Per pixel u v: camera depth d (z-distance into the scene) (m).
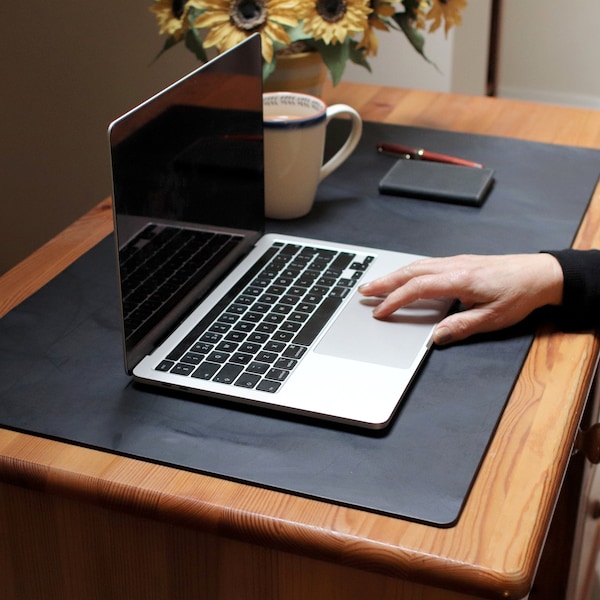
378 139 1.27
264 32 1.10
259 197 0.99
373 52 1.21
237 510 0.65
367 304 0.87
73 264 0.98
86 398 0.76
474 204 1.08
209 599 0.72
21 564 0.77
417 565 0.61
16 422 0.73
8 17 1.29
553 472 0.68
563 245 1.00
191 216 0.84
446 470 0.67
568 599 1.23
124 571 0.73
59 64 1.40
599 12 3.27
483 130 1.30
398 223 1.05
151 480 0.68
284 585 0.68
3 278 0.95
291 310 0.86
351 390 0.75
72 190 1.51
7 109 1.34
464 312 0.84
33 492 0.72
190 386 0.75
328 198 1.12
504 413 0.74
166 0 1.19
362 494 0.65
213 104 0.87
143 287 0.77
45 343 0.84
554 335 0.85
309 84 1.23
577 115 1.35
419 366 0.79
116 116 1.55
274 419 0.73
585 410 1.15
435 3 1.25
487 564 0.60
